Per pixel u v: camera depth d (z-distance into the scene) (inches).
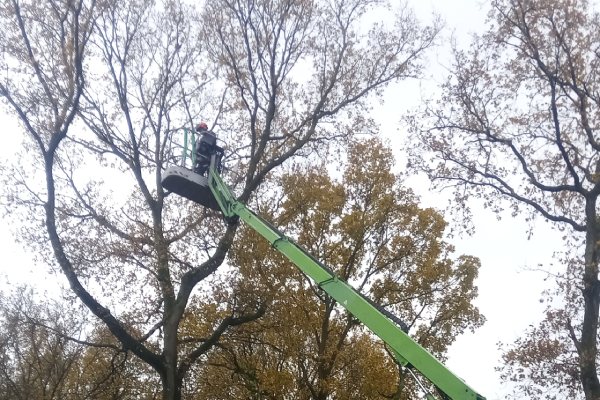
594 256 624.4
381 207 952.9
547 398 657.0
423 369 344.5
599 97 660.7
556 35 658.2
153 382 826.8
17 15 644.1
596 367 604.7
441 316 953.5
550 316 666.8
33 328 762.8
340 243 920.9
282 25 745.0
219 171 611.8
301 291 855.7
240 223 709.3
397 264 948.0
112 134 717.3
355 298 388.2
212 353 904.3
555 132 661.9
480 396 324.5
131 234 687.7
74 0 652.7
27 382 788.6
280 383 837.8
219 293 773.3
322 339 885.2
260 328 804.6
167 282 665.6
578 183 653.9
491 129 716.0
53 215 636.1
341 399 843.4
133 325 703.1
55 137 642.2
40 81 652.7
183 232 713.6
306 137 770.8
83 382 798.5
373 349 863.7
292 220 911.0
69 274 613.3
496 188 716.7
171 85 768.3
